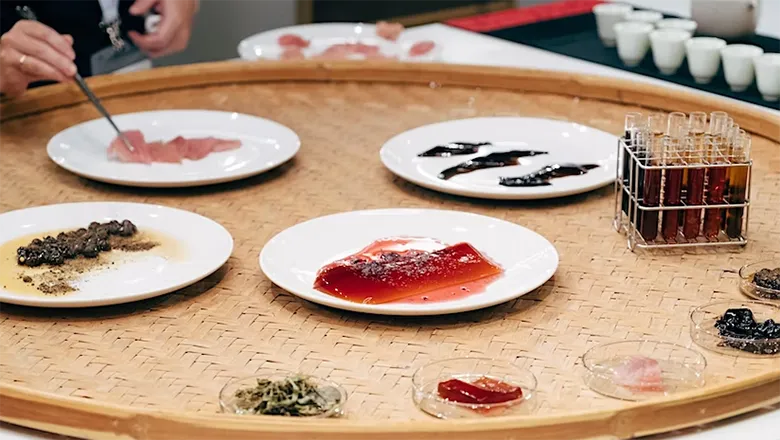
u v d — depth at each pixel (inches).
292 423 52.7
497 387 55.0
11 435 55.1
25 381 56.5
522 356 58.1
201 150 77.1
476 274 62.7
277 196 72.4
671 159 65.7
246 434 52.9
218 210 70.8
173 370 57.2
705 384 56.0
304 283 62.7
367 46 102.3
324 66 89.6
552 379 56.6
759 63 93.9
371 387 56.2
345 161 76.9
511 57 104.9
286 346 58.9
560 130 79.3
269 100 86.7
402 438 52.7
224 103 86.1
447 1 165.2
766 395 55.6
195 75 88.5
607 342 58.9
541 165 75.4
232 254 66.1
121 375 56.9
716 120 66.9
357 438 52.6
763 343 57.9
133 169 75.0
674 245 66.5
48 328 60.1
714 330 59.1
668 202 65.9
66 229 67.8
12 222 67.9
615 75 100.8
